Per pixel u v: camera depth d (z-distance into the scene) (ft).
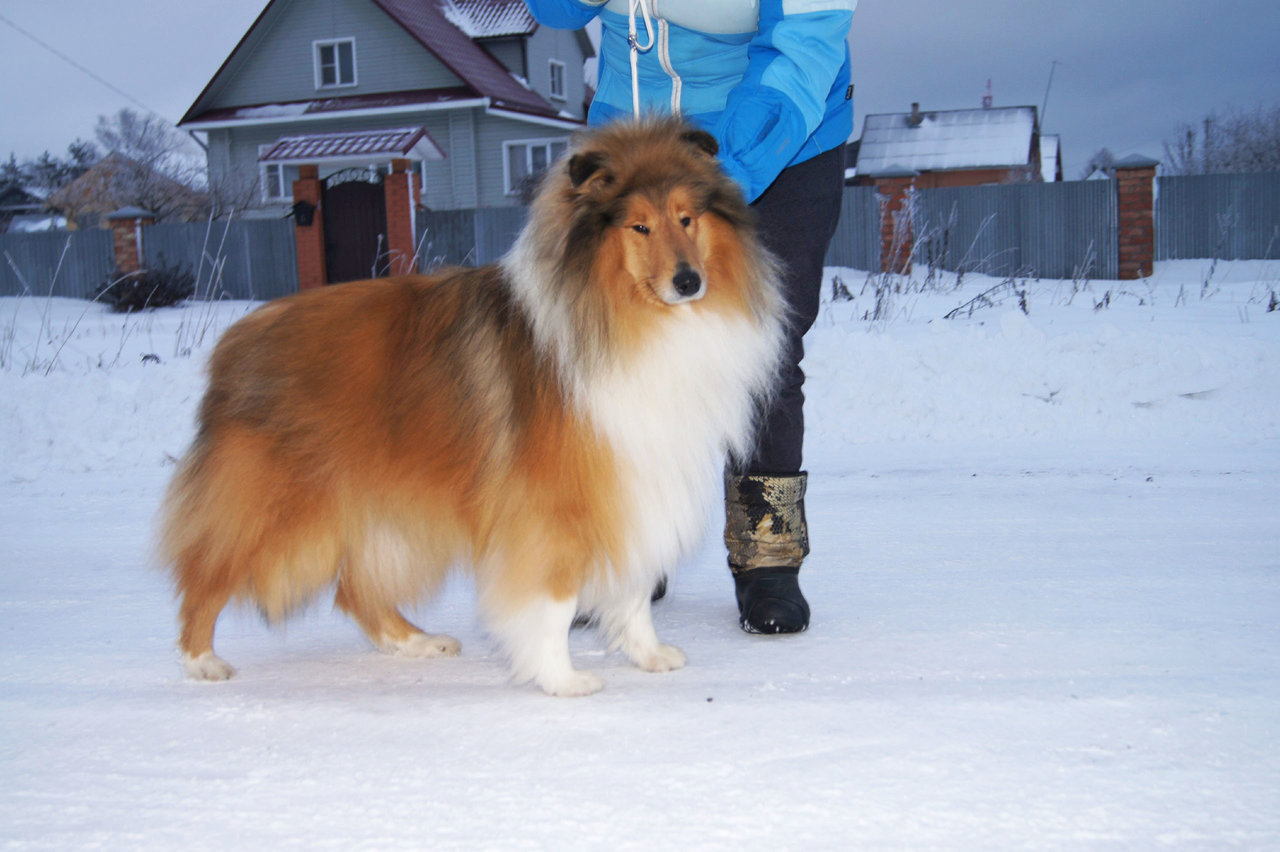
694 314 10.76
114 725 10.19
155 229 62.39
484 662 12.44
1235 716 9.56
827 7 12.13
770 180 12.10
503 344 11.09
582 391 10.44
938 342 27.12
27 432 25.31
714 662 11.80
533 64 111.24
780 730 9.53
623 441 10.51
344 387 11.55
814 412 26.14
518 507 10.73
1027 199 56.59
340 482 11.65
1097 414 25.48
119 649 12.86
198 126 100.89
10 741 9.80
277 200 95.30
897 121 133.90
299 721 10.26
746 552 13.17
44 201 140.97
